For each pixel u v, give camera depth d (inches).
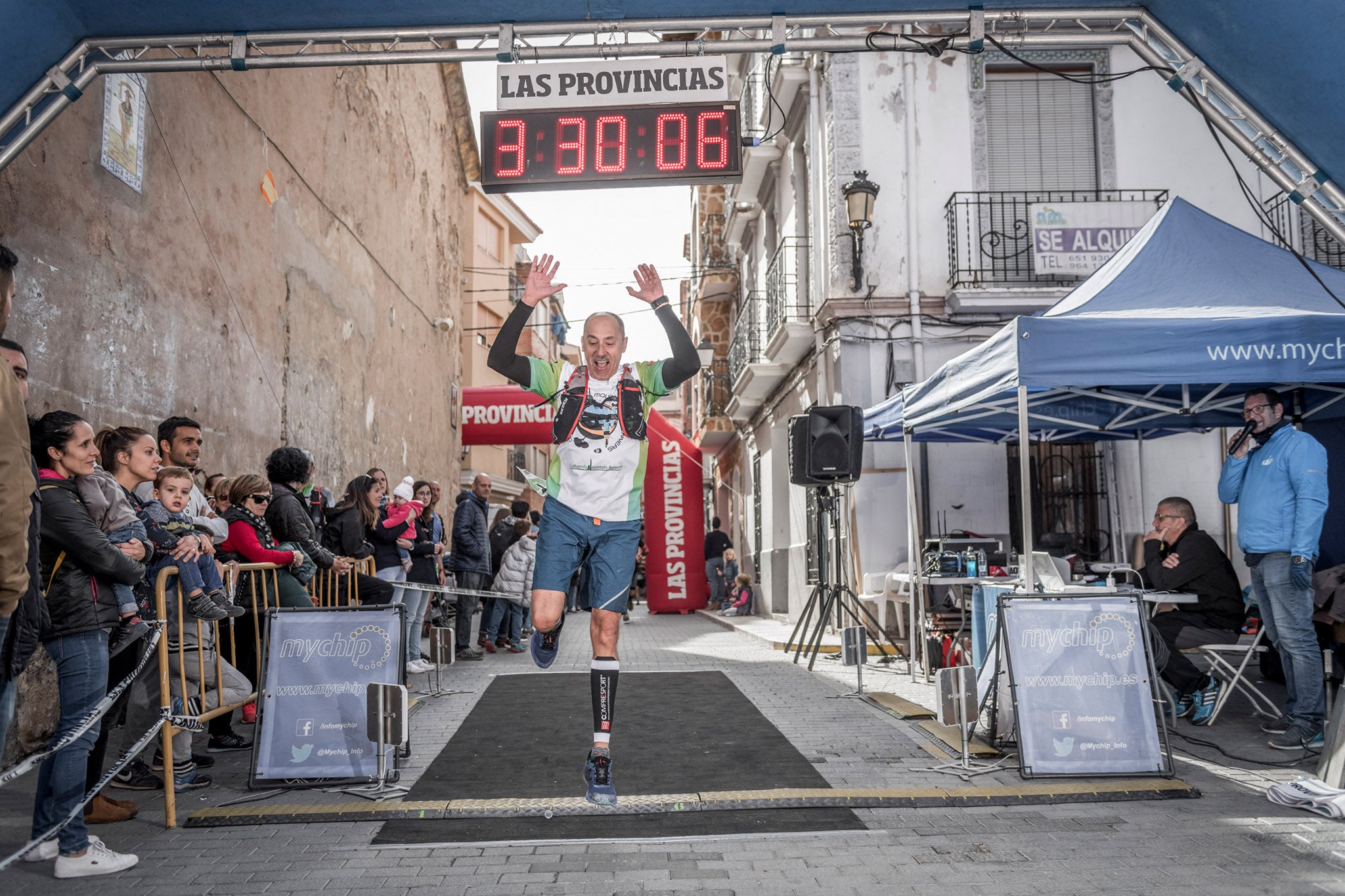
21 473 110.1
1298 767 197.5
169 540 175.6
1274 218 462.0
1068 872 135.5
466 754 216.8
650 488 745.6
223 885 132.8
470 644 453.4
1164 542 264.5
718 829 157.8
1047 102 477.4
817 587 384.2
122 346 257.3
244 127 345.4
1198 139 473.1
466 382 1017.5
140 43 212.4
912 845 148.9
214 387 316.8
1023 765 185.9
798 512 605.0
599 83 245.0
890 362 459.2
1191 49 223.1
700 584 732.0
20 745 210.1
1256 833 153.1
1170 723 241.1
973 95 473.4
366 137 512.4
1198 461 452.4
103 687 144.0
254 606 207.2
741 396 683.4
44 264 222.7
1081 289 273.1
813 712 269.0
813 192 516.7
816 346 511.2
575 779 192.4
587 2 216.4
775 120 575.8
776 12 223.3
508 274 1144.2
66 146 231.8
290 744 186.2
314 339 423.2
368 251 514.6
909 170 467.2
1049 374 224.5
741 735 235.6
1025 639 193.8
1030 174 474.3
